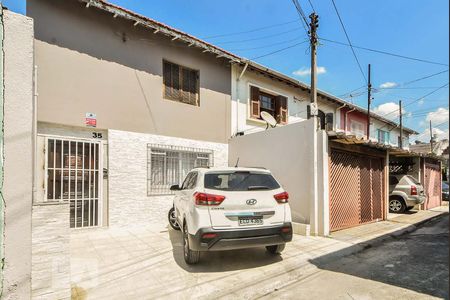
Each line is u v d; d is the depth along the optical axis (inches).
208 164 382.6
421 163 497.7
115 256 207.9
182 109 357.1
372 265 198.5
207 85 388.2
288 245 242.7
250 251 222.5
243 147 378.6
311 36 361.4
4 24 117.6
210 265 190.5
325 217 277.4
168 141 339.9
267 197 187.2
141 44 325.4
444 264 197.9
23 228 117.8
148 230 291.4
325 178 280.1
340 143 304.8
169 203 332.8
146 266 188.1
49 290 125.0
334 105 617.6
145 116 322.7
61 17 271.7
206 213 173.2
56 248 127.9
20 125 119.0
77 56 278.7
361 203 347.3
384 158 391.9
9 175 115.6
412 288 156.7
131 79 314.7
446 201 649.0
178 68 364.8
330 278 175.2
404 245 254.8
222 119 402.3
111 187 292.7
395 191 453.1
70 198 271.0
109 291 150.9
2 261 113.1
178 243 241.9
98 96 289.6
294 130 307.6
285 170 315.6
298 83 491.8
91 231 280.1
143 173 315.6
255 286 159.8
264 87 466.3
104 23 299.1
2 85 115.6
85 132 284.4
